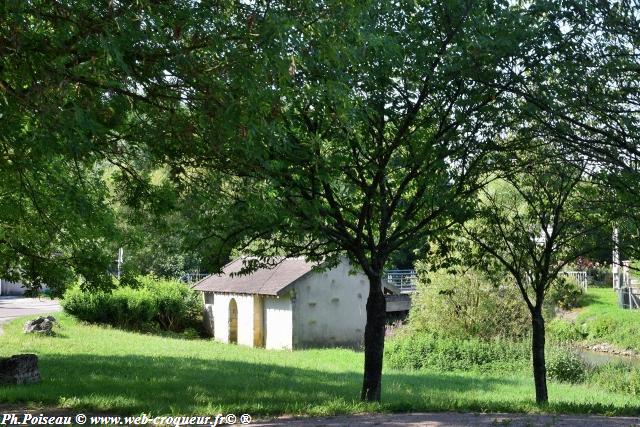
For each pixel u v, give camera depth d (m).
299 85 6.91
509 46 8.40
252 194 7.54
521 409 10.48
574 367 20.98
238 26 6.44
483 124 10.07
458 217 10.70
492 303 24.80
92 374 13.52
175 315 35.62
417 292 27.41
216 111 6.32
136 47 5.90
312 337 30.48
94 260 13.42
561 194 11.63
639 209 9.98
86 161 7.18
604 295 42.09
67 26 5.85
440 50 9.50
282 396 11.56
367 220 11.27
